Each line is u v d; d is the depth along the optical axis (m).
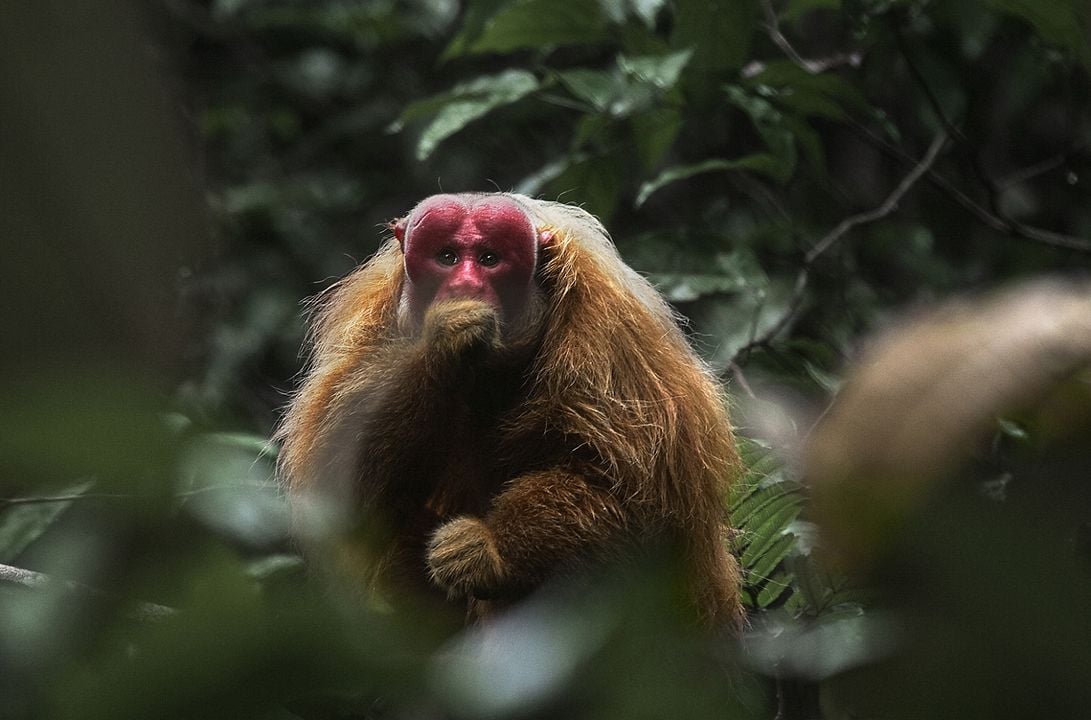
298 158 14.43
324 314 8.01
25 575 5.50
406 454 6.64
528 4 9.41
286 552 5.54
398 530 6.77
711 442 6.89
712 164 9.15
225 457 2.11
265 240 13.51
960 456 1.52
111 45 1.88
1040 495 1.53
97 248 1.72
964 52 10.29
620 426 6.52
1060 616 1.39
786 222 10.49
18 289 1.64
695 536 6.65
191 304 5.29
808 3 9.50
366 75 14.52
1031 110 12.55
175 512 1.72
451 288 6.68
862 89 10.82
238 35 14.87
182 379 2.51
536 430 6.65
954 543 1.44
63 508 5.76
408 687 1.61
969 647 1.42
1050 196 12.41
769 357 8.96
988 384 1.55
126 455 1.49
